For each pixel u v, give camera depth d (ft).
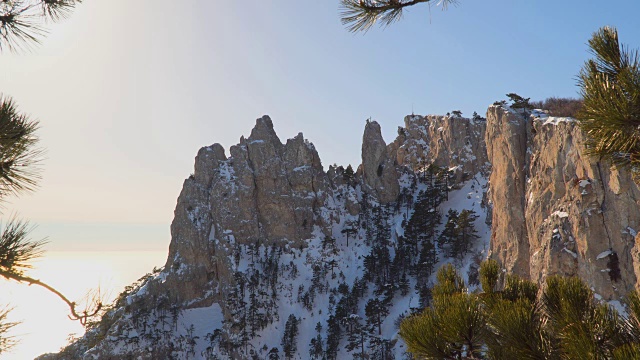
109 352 555.69
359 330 531.91
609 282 184.75
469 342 22.89
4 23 25.57
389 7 25.39
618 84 17.25
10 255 19.58
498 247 299.58
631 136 17.28
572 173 219.20
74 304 20.26
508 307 22.34
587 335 18.44
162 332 618.44
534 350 20.44
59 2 26.43
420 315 26.07
